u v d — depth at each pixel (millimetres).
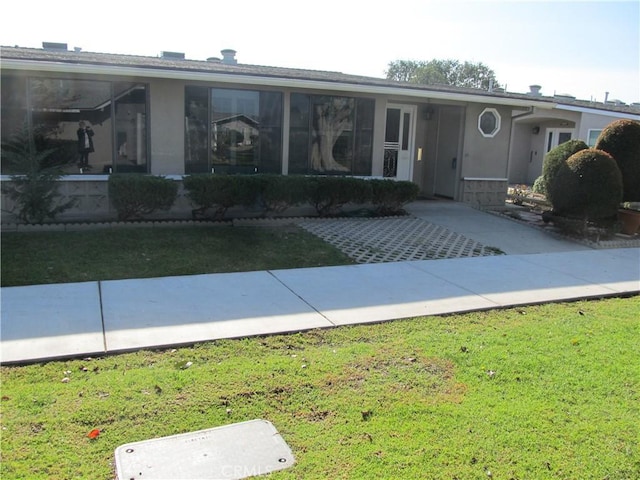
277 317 5418
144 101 10375
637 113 18625
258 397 3756
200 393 3775
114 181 9539
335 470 2988
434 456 3141
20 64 8773
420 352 4656
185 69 9883
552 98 22406
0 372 3986
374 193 11523
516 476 3002
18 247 7906
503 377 4203
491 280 7238
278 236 9477
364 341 4902
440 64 68438
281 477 2912
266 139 11430
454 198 14305
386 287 6707
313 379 4059
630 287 7090
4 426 3264
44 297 5750
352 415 3561
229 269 7277
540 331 5309
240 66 12852
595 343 5008
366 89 11469
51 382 3857
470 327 5387
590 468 3096
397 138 14250
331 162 12148
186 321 5184
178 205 10711
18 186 9062
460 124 13945
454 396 3869
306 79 10852
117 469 2910
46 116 9766
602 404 3828
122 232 9195
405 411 3631
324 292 6383
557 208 10789
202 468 2951
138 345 4531
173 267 7234
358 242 9359
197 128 10820
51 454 3016
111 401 3607
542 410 3705
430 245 9398
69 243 8258
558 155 11977
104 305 5555
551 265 8266
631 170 11172
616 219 10906
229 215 10914
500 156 14469
